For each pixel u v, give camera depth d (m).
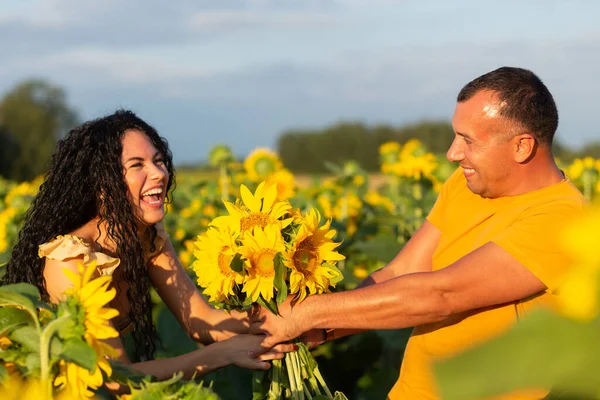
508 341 0.58
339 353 4.94
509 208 2.64
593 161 6.87
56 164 2.65
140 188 2.66
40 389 1.50
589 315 0.58
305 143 43.16
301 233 2.42
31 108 52.22
